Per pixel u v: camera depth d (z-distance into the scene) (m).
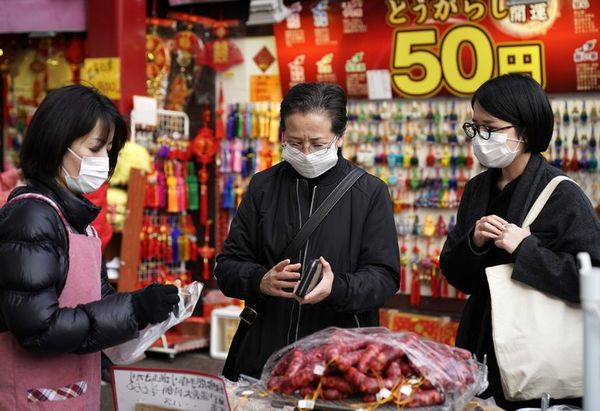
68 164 2.33
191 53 6.42
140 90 6.01
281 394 2.09
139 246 5.77
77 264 2.34
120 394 2.20
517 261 2.71
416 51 5.79
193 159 6.50
